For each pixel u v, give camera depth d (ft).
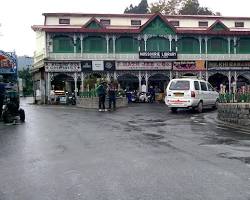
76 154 30.66
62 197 19.43
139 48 142.82
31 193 20.29
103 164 26.73
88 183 21.93
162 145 34.22
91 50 140.67
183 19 153.89
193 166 25.57
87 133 43.29
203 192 19.71
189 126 49.83
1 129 49.19
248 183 21.27
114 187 20.98
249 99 49.57
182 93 75.51
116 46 142.00
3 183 22.45
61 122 56.44
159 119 60.39
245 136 40.11
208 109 86.69
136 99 132.67
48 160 28.63
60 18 145.79
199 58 145.69
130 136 40.29
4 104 62.64
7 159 29.45
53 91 135.85
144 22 150.82
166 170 24.58
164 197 19.01
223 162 26.71
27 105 126.21
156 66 142.41
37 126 51.85
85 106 103.50
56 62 137.59
